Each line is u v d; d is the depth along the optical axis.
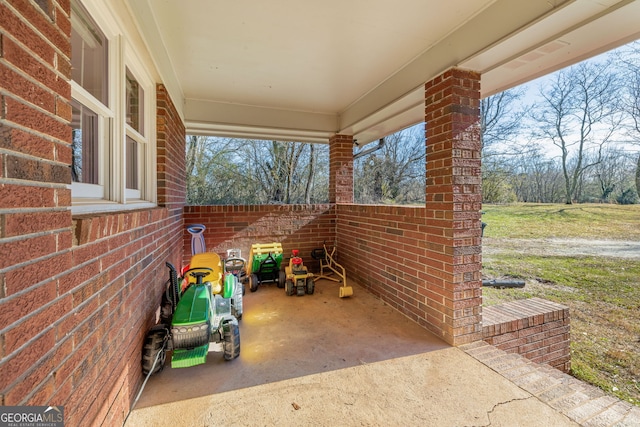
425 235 3.02
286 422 1.74
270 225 5.09
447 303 2.71
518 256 5.34
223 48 3.03
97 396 1.32
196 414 1.79
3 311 0.72
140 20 1.98
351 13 2.45
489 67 2.67
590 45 2.25
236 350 2.40
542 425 1.71
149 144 2.83
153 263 2.40
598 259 4.54
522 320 2.98
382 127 5.00
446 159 2.72
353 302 3.84
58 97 0.99
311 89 4.17
